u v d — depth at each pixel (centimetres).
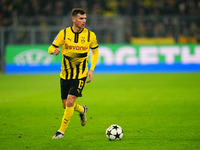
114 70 8812
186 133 2434
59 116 3244
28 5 11088
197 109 3562
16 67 8962
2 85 6222
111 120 3008
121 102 4138
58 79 7262
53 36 9744
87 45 2358
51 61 8900
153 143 2144
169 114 3288
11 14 10962
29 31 9825
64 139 2267
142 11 11200
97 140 2236
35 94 4947
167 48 8819
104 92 5112
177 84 6066
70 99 2280
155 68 8794
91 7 11206
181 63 8788
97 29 9919
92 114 3350
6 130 2583
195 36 9762
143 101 4191
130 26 9950
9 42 9631
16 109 3672
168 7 11144
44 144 2133
